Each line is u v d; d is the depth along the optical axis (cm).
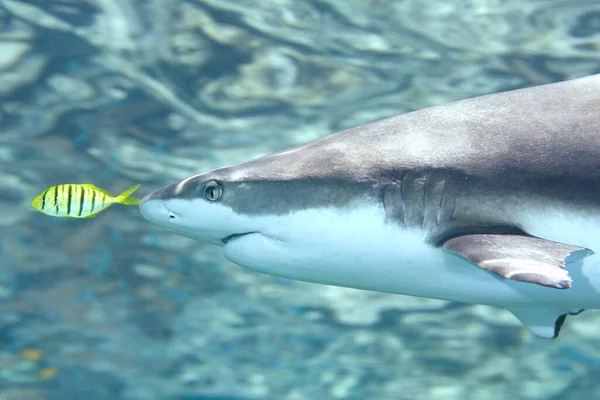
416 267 65
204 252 229
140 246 229
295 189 65
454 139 65
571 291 64
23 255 224
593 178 61
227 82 194
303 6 173
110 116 200
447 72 193
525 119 65
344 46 186
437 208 63
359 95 200
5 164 208
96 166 213
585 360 226
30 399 226
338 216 65
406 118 70
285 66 192
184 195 66
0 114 194
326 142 69
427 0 169
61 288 231
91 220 223
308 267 67
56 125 200
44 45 182
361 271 67
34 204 79
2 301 227
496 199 62
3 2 171
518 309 77
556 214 61
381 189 64
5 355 228
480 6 170
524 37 179
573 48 181
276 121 206
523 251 55
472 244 57
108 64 188
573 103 66
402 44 185
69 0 171
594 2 164
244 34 182
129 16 176
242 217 66
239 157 216
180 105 200
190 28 180
